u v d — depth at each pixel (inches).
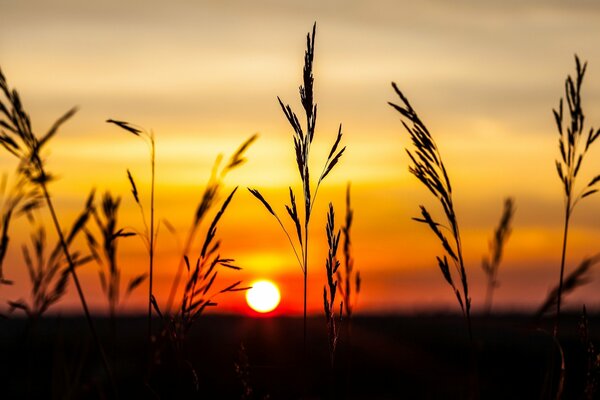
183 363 139.9
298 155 133.0
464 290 138.0
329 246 137.9
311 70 134.7
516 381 386.6
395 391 388.8
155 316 155.7
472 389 141.6
